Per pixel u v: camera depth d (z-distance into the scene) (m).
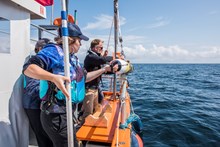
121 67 2.90
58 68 1.68
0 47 1.98
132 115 3.72
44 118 1.74
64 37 1.41
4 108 2.05
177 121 8.09
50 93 1.71
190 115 9.24
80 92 1.92
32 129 2.59
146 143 5.86
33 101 2.24
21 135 2.31
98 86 3.91
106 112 3.57
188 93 17.91
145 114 9.20
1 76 1.99
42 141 2.37
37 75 1.46
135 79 34.56
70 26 1.79
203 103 12.84
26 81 2.28
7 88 2.07
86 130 2.79
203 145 5.82
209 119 8.62
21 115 2.29
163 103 12.26
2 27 1.99
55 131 1.72
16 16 2.15
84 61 3.81
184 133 6.69
